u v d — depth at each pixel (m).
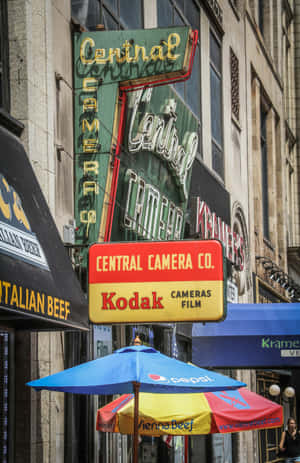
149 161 17.19
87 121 13.61
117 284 10.89
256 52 33.06
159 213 17.44
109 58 13.76
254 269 29.98
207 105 24.41
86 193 13.41
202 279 10.74
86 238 13.26
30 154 11.59
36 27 12.23
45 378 9.05
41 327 11.20
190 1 23.34
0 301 8.57
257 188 32.34
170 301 10.76
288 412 33.44
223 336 18.86
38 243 10.20
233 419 10.72
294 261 38.94
